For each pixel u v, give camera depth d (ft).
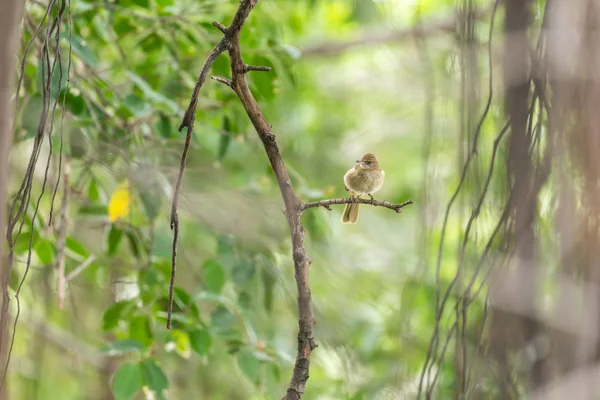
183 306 32.81
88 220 40.55
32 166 19.22
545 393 15.12
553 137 16.07
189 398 48.19
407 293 20.68
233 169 43.01
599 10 14.96
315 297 46.19
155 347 32.83
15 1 17.71
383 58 67.41
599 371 14.56
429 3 50.19
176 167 35.96
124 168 33.88
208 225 37.40
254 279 36.86
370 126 68.18
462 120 17.67
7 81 17.49
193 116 19.25
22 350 45.85
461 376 17.62
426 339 37.11
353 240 62.80
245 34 34.88
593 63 15.01
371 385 39.68
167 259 34.78
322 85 69.05
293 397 19.47
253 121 19.72
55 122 30.35
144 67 36.83
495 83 18.45
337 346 42.60
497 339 16.24
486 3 21.01
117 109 34.24
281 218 40.70
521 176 16.70
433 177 19.07
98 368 46.83
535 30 17.63
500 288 16.39
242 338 34.42
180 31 36.17
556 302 15.16
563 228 15.20
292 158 49.24
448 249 46.96
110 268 41.81
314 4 55.42
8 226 19.02
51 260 33.55
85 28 36.88
